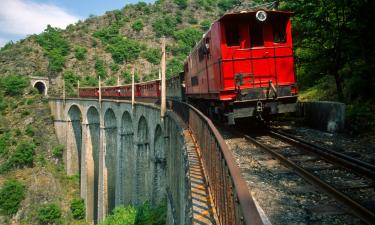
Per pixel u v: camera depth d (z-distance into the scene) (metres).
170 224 15.38
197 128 9.77
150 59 103.75
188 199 6.11
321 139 11.00
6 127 64.94
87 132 49.94
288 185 6.66
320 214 5.23
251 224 2.18
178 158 12.71
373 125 10.87
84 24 125.06
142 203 30.55
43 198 52.44
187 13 133.88
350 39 12.80
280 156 8.32
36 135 63.69
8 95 73.88
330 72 14.81
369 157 8.44
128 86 41.88
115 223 28.64
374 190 6.20
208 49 13.52
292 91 11.98
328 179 6.92
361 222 4.91
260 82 11.78
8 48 102.56
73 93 86.31
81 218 49.19
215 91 12.80
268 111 11.91
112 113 42.94
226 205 4.18
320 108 12.89
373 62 11.84
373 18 11.56
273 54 11.91
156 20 124.94
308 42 15.20
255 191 6.40
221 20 11.65
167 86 35.22
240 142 10.97
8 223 49.72
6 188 51.78
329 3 12.82
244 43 11.74
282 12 11.79
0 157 59.44
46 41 101.94
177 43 113.69
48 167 58.59
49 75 90.44
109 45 107.81
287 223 5.04
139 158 31.88
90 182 49.91
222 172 4.57
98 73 97.12
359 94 13.38
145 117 28.78
